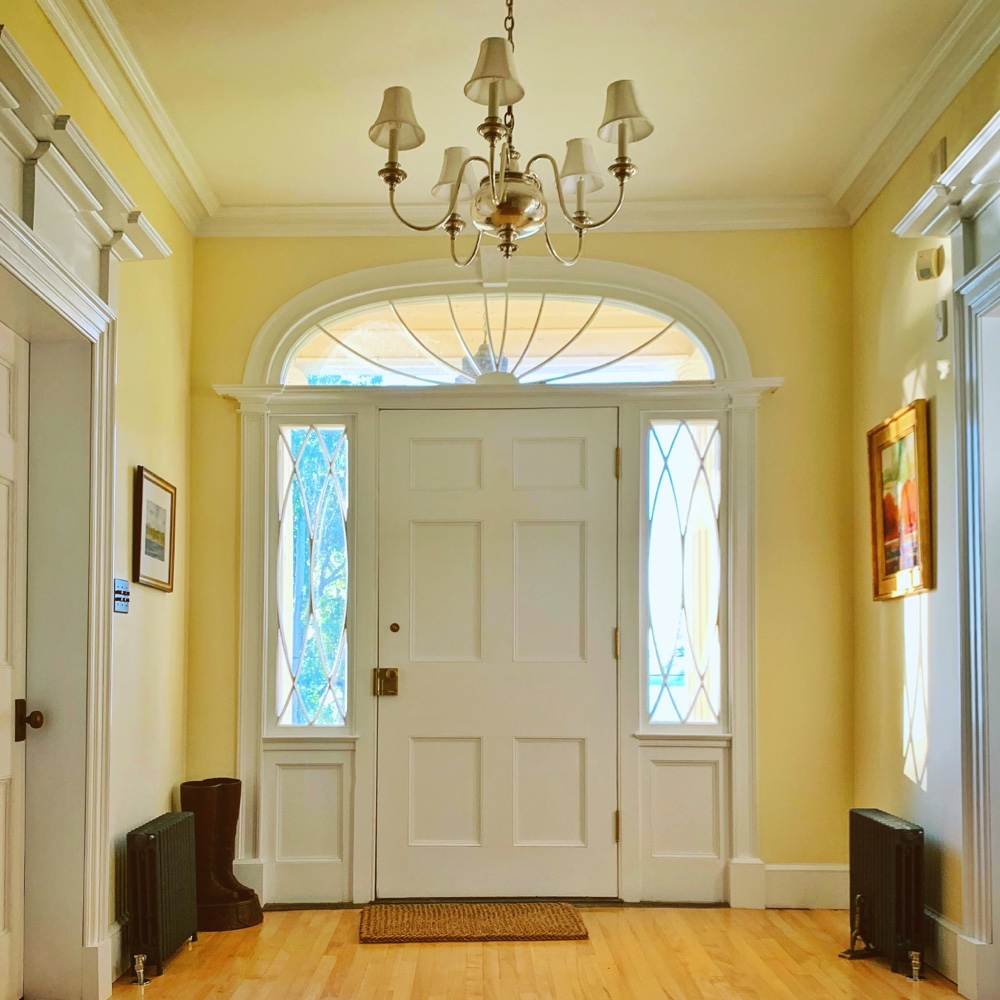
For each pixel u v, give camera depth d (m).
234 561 5.08
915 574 4.18
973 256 3.77
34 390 3.67
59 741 3.62
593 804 4.99
